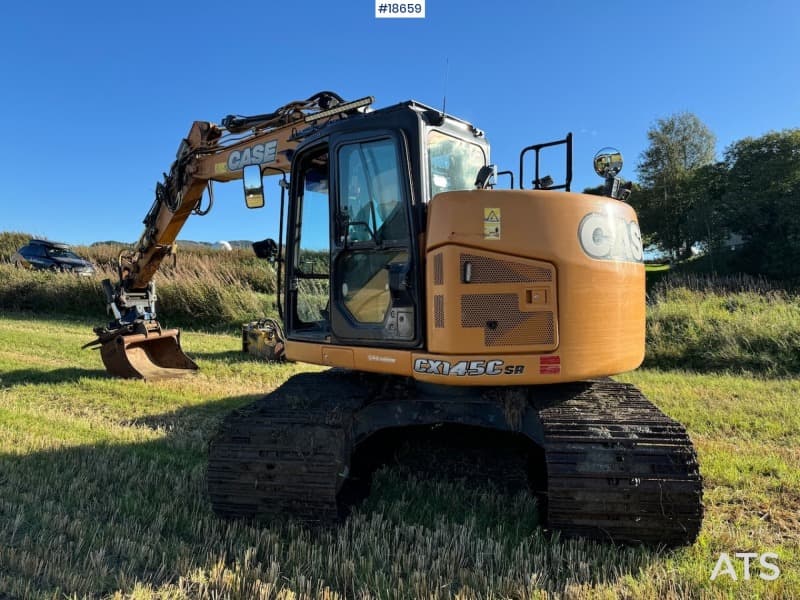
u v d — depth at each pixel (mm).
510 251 3510
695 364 9398
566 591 2953
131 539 3477
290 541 3496
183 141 7066
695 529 3219
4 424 5867
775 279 27094
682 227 41844
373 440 4816
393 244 3846
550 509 3297
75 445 5254
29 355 9961
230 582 3035
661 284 17156
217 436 3723
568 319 3514
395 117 3885
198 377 8344
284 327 4672
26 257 19953
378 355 3873
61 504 3992
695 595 2951
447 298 3535
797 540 3586
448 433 5277
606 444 3316
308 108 5754
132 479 4395
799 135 32656
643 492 3197
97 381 7832
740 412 6312
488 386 3893
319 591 2963
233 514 3689
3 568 3215
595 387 4242
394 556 3338
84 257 25438
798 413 6207
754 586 3012
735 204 31250
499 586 3004
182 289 14961
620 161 4305
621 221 3842
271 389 7652
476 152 4629
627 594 2945
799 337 9156
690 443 3299
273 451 3572
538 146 4496
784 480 4406
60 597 2938
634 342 3881
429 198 3854
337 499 3818
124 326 8234
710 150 48594
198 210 7094
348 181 4137
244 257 23031
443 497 4172
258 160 6148
